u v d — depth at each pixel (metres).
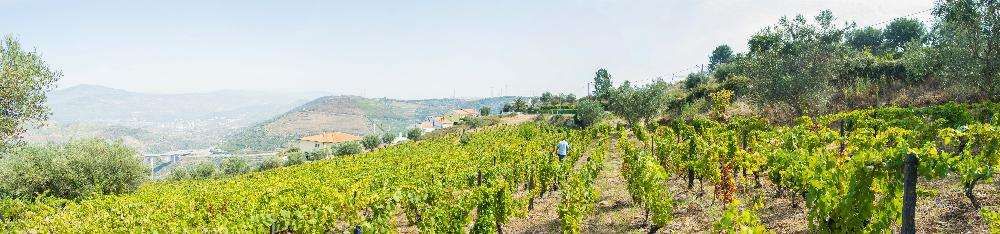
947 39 26.88
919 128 16.75
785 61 33.56
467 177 22.56
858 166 8.05
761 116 37.91
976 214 10.02
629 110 53.88
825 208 8.45
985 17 23.73
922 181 12.99
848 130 25.58
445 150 43.50
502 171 21.28
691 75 70.31
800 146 17.69
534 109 93.25
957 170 7.59
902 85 37.38
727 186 13.50
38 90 25.41
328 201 16.88
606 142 34.94
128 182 33.84
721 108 44.66
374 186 22.55
